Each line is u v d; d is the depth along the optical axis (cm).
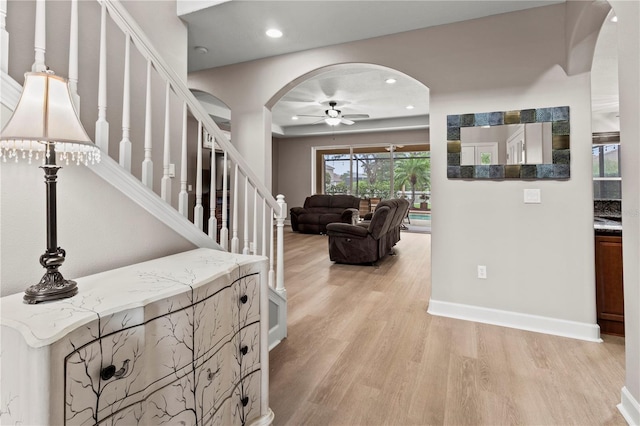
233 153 209
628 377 167
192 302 117
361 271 471
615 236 261
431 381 199
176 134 259
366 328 276
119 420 95
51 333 78
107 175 147
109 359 92
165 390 108
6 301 102
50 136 97
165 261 151
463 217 292
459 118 289
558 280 265
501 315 281
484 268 287
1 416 87
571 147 258
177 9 281
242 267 148
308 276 444
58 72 170
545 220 267
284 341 252
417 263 521
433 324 283
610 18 269
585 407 174
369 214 759
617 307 261
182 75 288
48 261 103
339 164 996
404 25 298
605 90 440
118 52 208
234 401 142
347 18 287
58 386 79
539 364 217
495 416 168
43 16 129
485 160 282
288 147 1026
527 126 269
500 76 277
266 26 301
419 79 305
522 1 258
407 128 839
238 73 389
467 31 288
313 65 350
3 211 120
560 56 259
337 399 182
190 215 539
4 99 118
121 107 210
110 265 151
